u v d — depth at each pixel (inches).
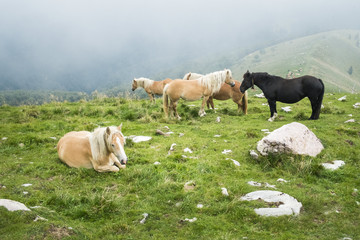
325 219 188.7
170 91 487.2
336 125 402.6
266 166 279.0
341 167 266.4
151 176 250.7
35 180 244.8
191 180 242.5
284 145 285.7
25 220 165.6
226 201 209.6
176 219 188.4
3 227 156.9
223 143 347.6
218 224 181.9
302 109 574.6
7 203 176.4
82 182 242.4
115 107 577.9
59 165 275.9
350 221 186.1
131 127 430.9
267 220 184.2
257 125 438.6
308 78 438.6
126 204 206.8
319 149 305.6
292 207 196.4
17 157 301.3
